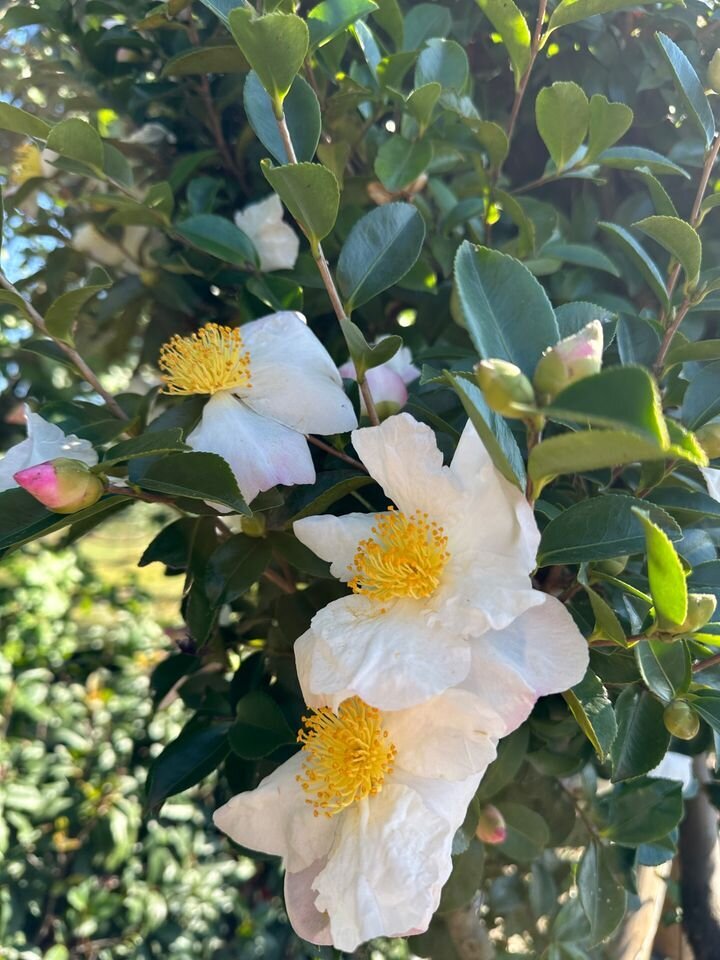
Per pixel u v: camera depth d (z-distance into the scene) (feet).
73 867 2.01
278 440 0.67
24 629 2.20
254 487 0.64
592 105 0.84
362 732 0.55
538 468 0.49
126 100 1.16
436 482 0.56
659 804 0.87
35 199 1.29
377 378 0.75
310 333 0.73
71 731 2.12
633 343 0.74
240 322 1.07
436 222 1.07
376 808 0.55
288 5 0.70
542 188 1.16
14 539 0.63
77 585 2.43
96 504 0.65
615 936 1.05
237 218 0.97
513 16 0.81
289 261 0.96
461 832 0.71
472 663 0.52
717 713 0.63
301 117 0.73
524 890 1.02
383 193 0.98
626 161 0.83
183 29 1.04
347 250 0.75
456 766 0.53
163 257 1.08
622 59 1.08
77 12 1.15
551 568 0.75
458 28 1.09
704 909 1.10
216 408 0.69
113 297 1.15
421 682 0.50
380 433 0.58
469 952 0.98
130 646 2.31
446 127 0.96
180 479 0.62
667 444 0.38
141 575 2.90
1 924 1.85
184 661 1.01
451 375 0.48
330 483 0.71
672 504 0.69
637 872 1.03
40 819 1.99
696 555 0.69
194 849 2.11
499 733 0.51
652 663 0.62
